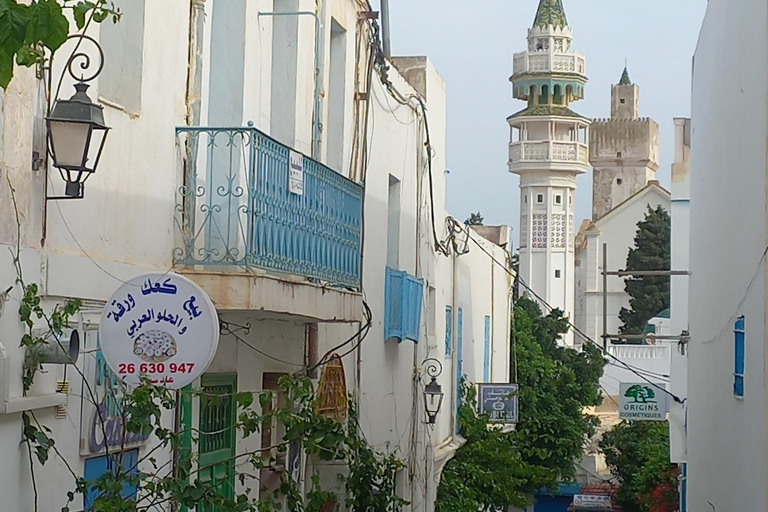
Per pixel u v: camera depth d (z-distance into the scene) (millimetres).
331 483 15250
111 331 8141
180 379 8094
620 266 87500
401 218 19750
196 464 10734
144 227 9656
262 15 12484
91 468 8867
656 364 48938
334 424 10375
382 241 18359
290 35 13523
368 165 17281
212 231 10891
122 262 9203
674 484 33750
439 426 24375
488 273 32188
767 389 10055
